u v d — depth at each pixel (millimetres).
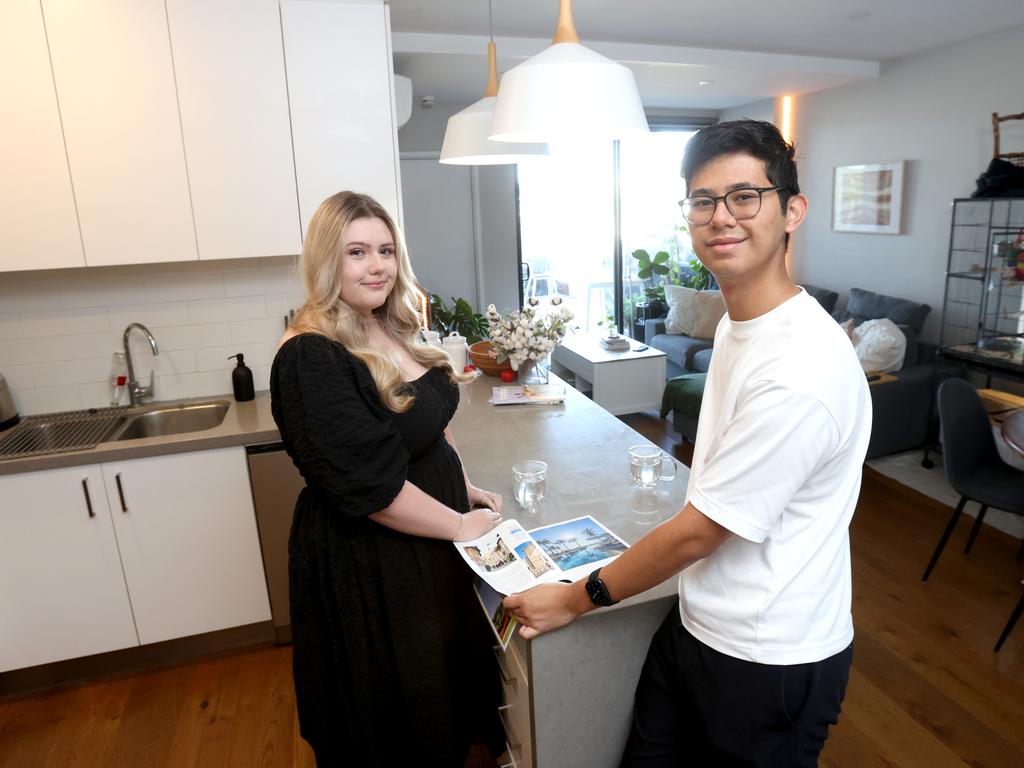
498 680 1710
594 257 7004
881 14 4023
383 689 1535
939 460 4320
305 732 1646
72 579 2371
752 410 926
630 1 3639
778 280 993
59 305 2678
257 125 2447
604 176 6820
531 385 2830
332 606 1527
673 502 1736
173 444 2348
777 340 959
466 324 5789
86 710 2350
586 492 1812
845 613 1080
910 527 3443
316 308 1427
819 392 902
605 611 1325
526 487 1708
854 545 3281
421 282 6387
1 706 2385
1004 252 4375
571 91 1540
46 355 2693
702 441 1159
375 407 1380
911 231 5297
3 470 2229
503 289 6609
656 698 1247
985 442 2852
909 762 2018
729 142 939
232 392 2910
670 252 7164
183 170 2412
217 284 2818
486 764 2039
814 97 6078
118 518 2363
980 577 2969
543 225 6715
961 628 2625
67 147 2303
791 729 1076
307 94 2473
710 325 5895
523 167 6508
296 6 2410
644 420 5332
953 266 4949
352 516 1357
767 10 3883
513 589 1328
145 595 2455
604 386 4766
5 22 2199
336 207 1417
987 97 4613
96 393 2771
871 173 5543
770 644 1033
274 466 2455
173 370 2834
